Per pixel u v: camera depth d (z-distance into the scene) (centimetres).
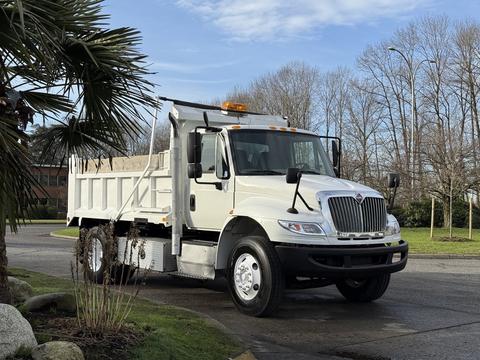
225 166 859
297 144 916
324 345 645
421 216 3397
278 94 4866
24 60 482
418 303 926
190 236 945
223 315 802
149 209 995
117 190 1094
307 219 755
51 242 2370
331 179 854
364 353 611
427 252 1831
